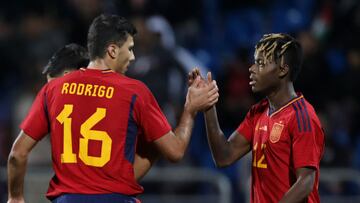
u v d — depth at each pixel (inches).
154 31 1229.7
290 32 1489.9
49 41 1392.7
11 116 1326.3
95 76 608.1
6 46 1430.9
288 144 609.9
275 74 623.8
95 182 589.6
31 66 1362.0
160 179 1129.4
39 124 618.2
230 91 1341.0
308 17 1567.4
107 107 597.3
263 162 623.2
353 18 1502.2
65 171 597.6
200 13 1525.6
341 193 1157.1
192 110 638.5
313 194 617.0
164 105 1199.6
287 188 610.5
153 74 1206.3
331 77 1366.9
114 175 590.6
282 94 626.5
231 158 656.4
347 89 1379.2
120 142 594.9
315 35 1492.4
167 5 1487.5
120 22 616.1
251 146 659.4
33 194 1121.4
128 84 607.2
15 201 637.9
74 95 604.7
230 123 1305.4
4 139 1309.1
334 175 1163.9
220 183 1130.0
